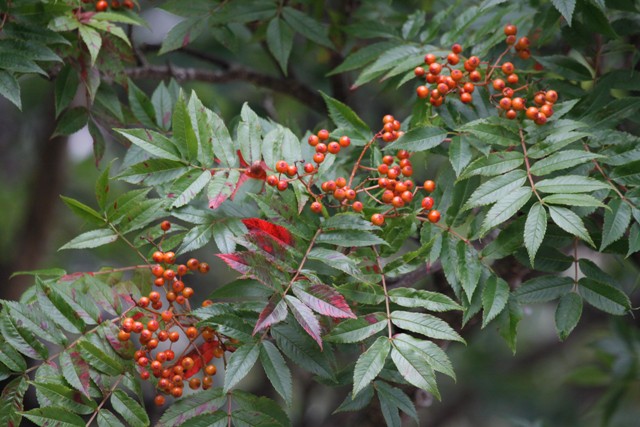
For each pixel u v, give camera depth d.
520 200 1.50
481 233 1.50
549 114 1.56
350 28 1.78
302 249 1.52
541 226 1.49
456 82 1.60
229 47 1.80
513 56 1.71
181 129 1.54
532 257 1.48
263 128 1.64
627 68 1.72
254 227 1.51
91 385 1.51
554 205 1.52
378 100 2.11
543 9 1.70
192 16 1.78
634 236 1.54
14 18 1.64
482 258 1.56
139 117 1.71
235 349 1.54
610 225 1.54
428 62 1.62
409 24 1.76
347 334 1.49
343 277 1.54
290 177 1.54
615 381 2.01
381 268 1.54
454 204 1.57
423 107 1.61
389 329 1.49
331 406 2.19
